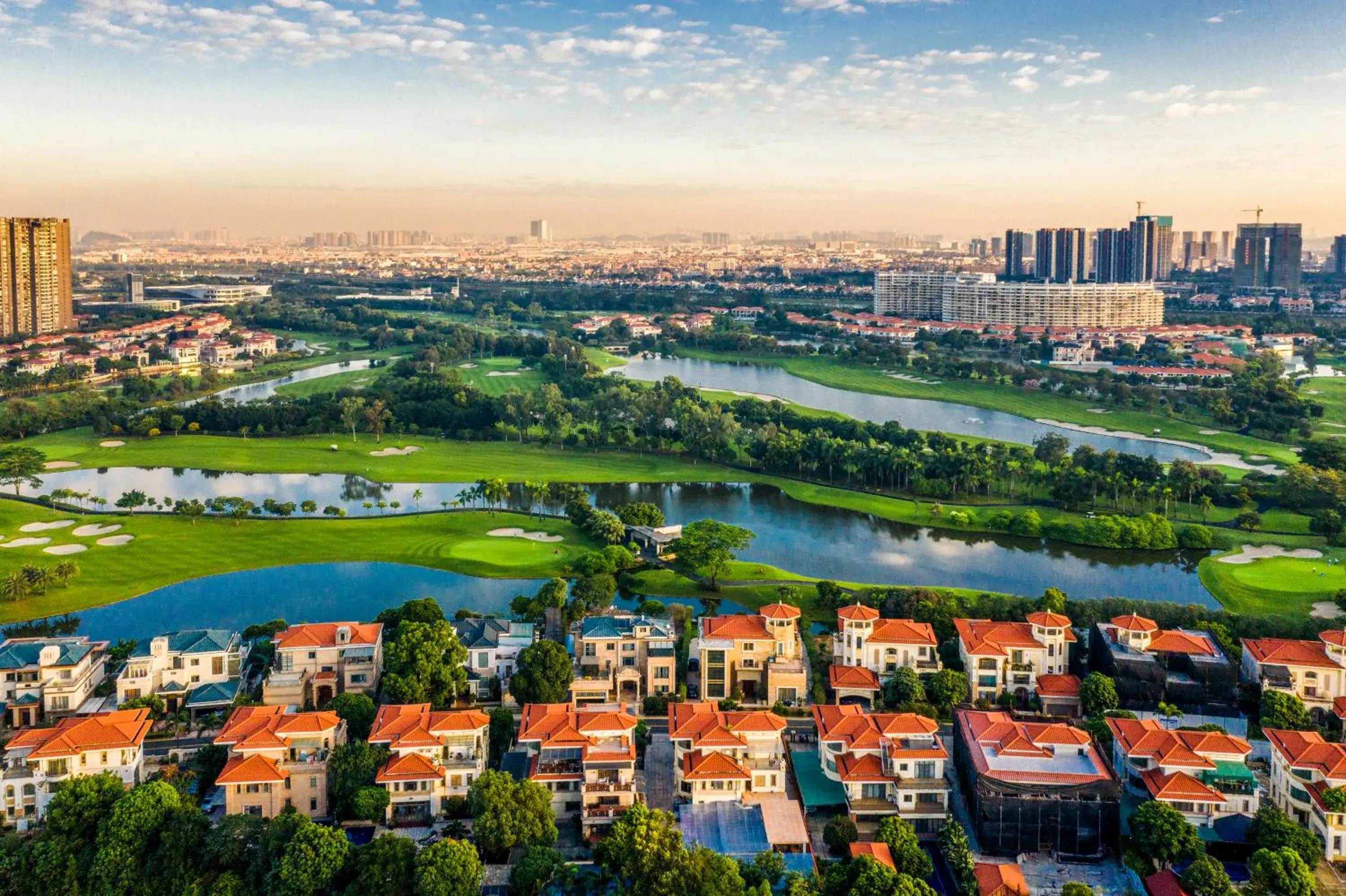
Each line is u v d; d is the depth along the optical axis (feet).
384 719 643.04
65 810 569.23
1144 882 541.75
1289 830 558.56
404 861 535.19
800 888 515.50
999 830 579.89
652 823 545.44
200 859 549.95
